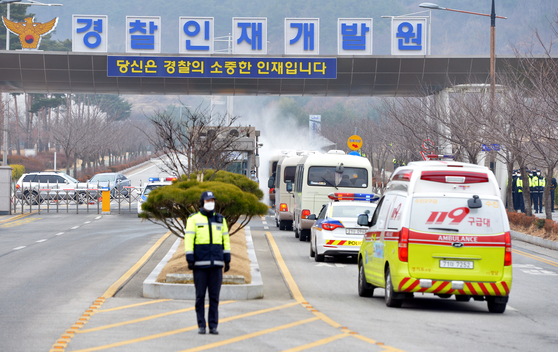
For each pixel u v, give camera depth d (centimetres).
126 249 2783
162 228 3828
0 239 3238
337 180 3278
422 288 1472
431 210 1490
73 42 4862
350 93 5078
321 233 2462
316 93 5078
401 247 1485
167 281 1689
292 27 4872
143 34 4834
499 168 5250
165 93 5138
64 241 3125
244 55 4831
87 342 1113
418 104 5147
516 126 3381
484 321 1409
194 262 1183
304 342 1129
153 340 1132
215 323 1188
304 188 3272
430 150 4659
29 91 5075
